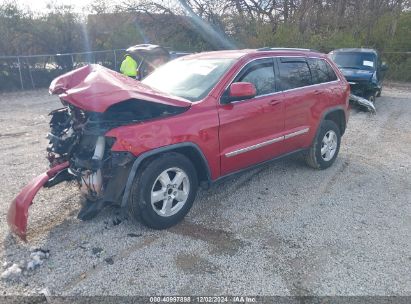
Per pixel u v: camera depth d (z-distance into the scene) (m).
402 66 21.25
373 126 9.02
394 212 4.16
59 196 4.30
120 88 3.33
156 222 3.53
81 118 3.67
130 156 3.21
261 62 4.46
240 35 22.31
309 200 4.45
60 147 3.79
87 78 3.62
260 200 4.42
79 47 17.73
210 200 4.40
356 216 4.04
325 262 3.17
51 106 11.30
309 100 5.00
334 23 23.28
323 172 5.48
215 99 3.87
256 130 4.27
